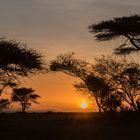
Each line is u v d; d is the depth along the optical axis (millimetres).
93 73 68750
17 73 48344
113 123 50906
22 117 74188
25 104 103875
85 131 41469
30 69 48531
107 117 53875
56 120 58594
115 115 53531
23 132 40688
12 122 55656
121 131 41438
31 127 46531
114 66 66500
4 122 55688
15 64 47594
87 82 67625
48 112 92125
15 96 103375
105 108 62844
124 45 52594
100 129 43625
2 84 58438
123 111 55031
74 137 36688
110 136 37312
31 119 65000
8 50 45688
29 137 36875
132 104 61656
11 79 49406
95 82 66188
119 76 65188
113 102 60656
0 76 48812
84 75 70062
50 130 42594
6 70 47812
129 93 63906
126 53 52781
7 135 38250
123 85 64312
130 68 64500
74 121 55250
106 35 51781
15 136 37594
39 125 49812
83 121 54219
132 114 53375
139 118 52688
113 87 65188
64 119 59406
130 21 50156
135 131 41375
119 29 50531
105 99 63875
